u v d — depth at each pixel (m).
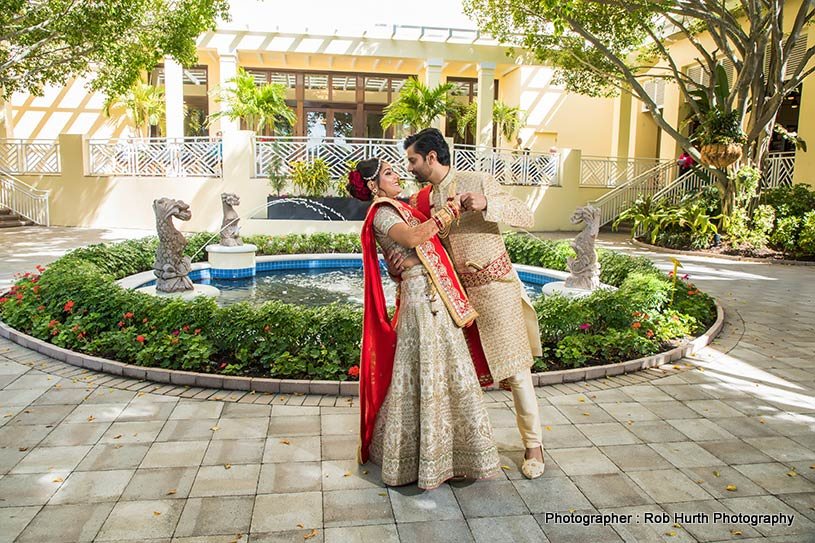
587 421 3.21
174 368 3.77
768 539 2.15
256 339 3.93
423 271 2.46
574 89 13.19
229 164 12.34
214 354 4.01
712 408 3.43
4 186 13.52
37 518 2.20
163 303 4.39
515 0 10.36
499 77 18.28
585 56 12.07
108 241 10.84
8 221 13.12
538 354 2.74
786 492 2.49
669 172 15.00
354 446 2.85
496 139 17.20
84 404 3.32
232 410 3.26
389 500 2.37
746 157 11.05
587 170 15.02
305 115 17.94
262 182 12.40
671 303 5.35
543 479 2.56
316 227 11.66
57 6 8.88
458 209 2.33
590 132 17.42
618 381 3.87
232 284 7.40
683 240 11.34
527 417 2.60
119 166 13.24
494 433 3.03
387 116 13.59
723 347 4.70
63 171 13.38
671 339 4.72
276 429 3.03
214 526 2.17
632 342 4.20
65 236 11.59
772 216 10.76
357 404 3.38
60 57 10.43
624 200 14.61
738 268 9.29
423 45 15.20
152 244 7.85
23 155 13.59
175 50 10.04
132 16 9.26
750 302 6.55
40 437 2.89
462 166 13.59
